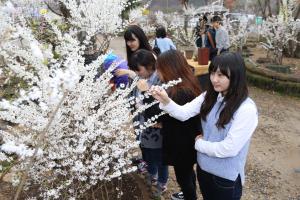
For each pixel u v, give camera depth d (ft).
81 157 6.50
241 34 34.78
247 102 6.27
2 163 7.54
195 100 7.42
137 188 8.34
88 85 6.59
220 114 6.35
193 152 8.11
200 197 10.97
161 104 7.23
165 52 7.89
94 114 6.43
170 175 12.16
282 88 24.07
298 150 15.28
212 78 6.37
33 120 6.01
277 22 29.53
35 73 7.61
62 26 13.09
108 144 6.70
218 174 6.64
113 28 10.37
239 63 6.17
